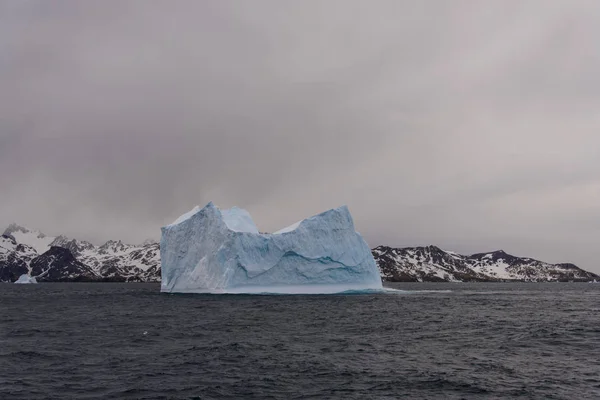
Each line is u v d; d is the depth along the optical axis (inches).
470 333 1798.7
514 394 986.7
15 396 951.6
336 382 1066.1
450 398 960.9
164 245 3966.5
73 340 1599.4
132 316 2368.4
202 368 1187.3
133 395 964.0
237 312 2539.4
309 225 3624.5
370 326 1988.2
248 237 3452.3
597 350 1456.7
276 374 1130.7
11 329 1871.3
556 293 5644.7
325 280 3646.7
